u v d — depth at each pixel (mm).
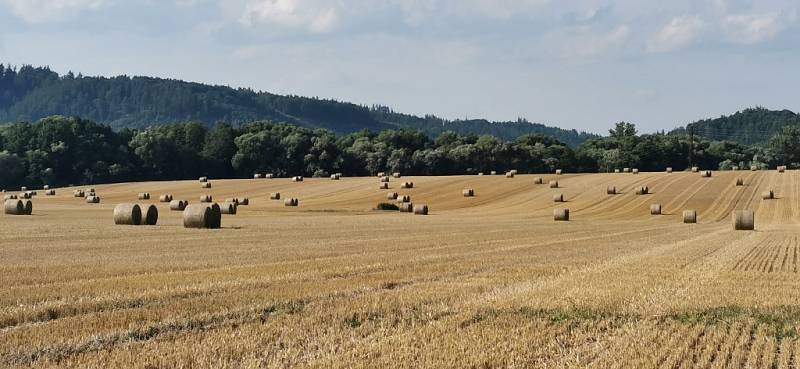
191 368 12609
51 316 16922
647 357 13773
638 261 29922
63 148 163750
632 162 191625
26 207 70062
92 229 47844
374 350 13891
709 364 13445
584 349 14336
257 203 99562
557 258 30891
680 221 74500
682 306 18781
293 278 23266
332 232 47875
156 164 174500
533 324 16391
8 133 173750
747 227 57000
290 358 13344
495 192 106875
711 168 196625
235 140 181625
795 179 106438
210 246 35844
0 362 12852
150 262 27938
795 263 29594
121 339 14586
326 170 178125
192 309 17500
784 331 16109
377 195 106562
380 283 22188
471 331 15617
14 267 25688
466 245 37656
